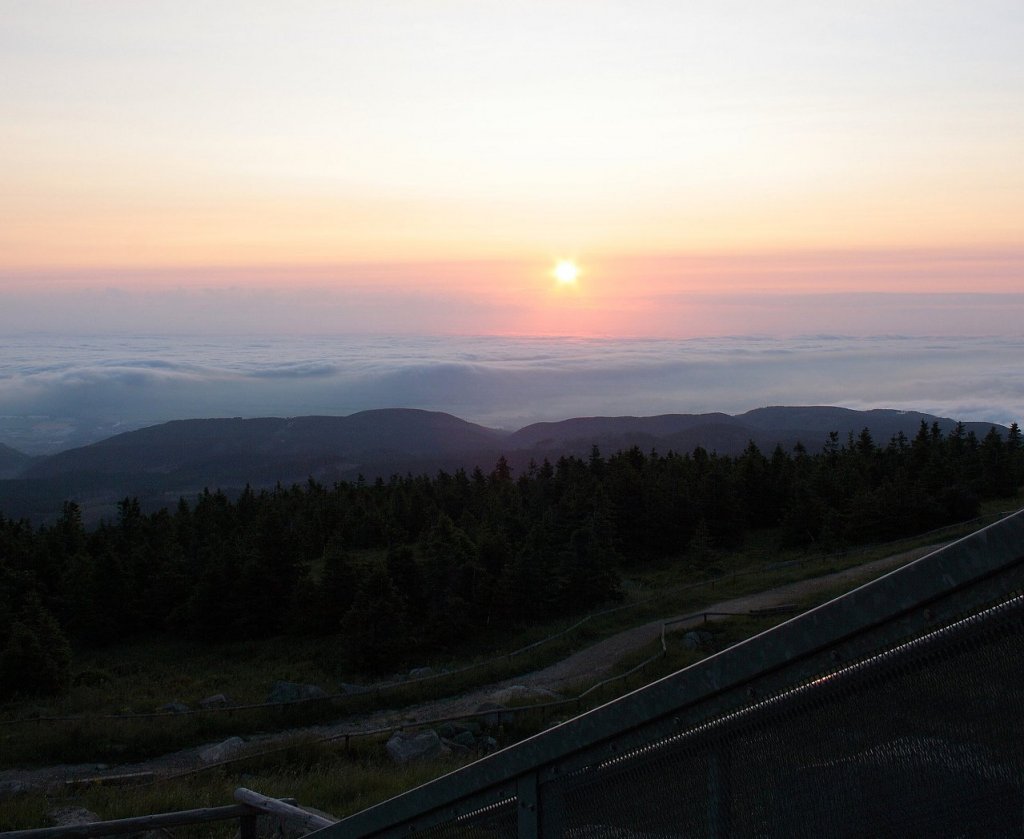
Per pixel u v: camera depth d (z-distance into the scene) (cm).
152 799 1005
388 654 2838
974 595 168
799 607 2856
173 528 4772
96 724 2014
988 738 169
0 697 2514
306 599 3406
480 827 284
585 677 2419
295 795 1043
